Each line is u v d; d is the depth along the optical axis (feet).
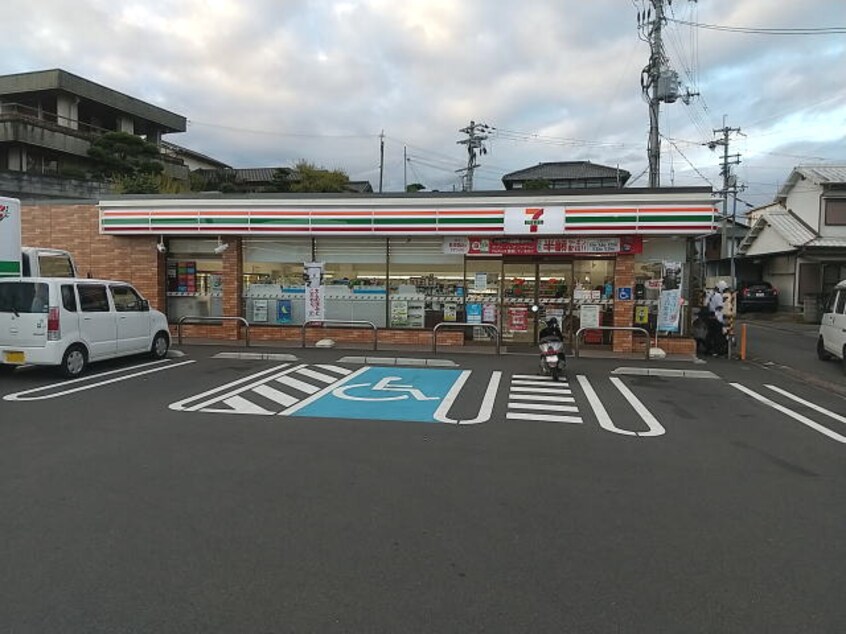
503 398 31.96
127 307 41.22
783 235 99.04
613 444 23.20
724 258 135.54
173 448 21.68
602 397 32.73
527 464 20.35
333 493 17.20
